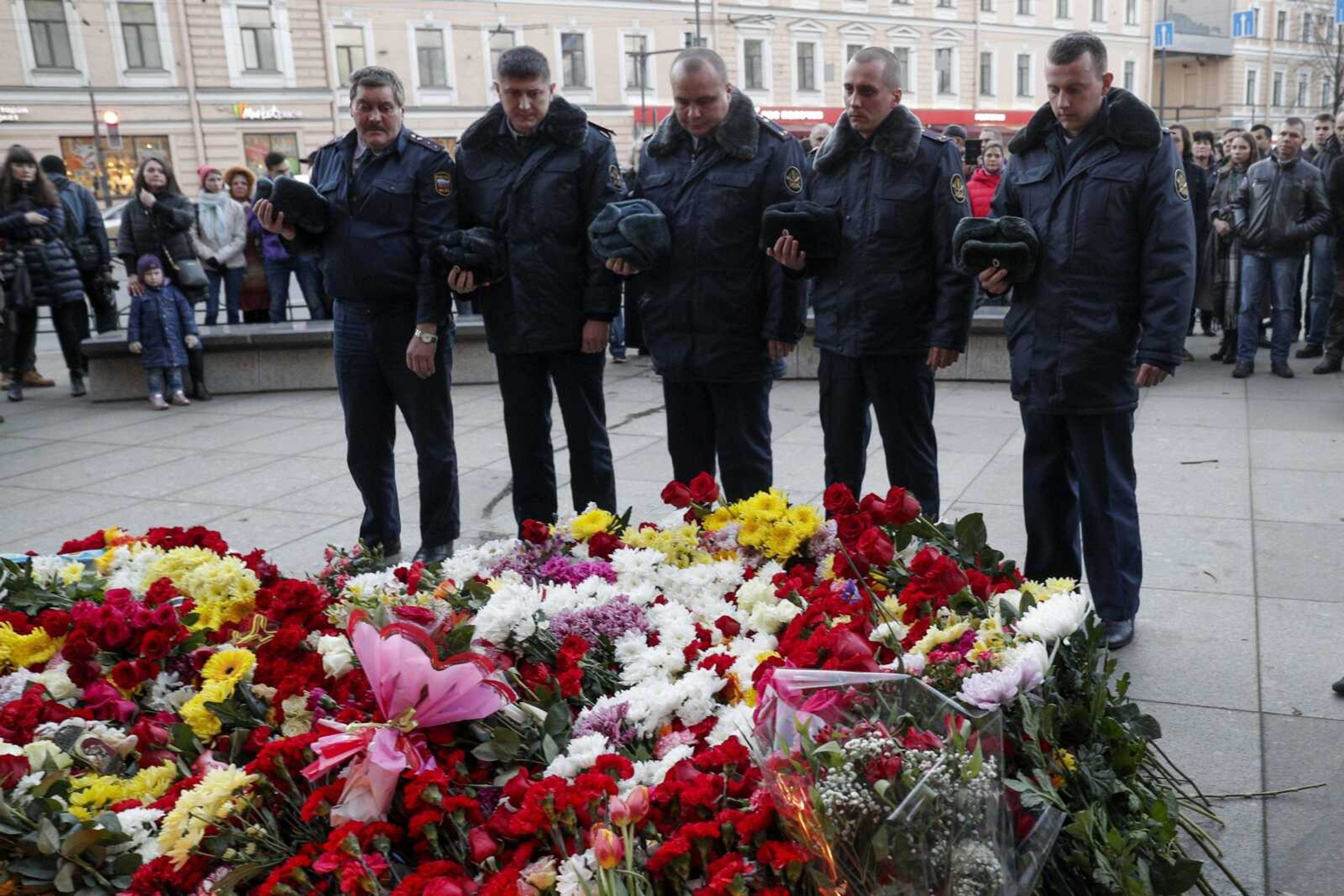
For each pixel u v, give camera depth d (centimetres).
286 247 520
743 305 456
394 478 554
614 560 291
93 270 1023
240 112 3778
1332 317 879
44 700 246
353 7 3903
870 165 442
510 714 218
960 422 766
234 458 746
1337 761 321
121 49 3622
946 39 4856
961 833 168
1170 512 552
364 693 229
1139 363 387
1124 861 195
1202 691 366
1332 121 1017
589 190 477
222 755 226
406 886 176
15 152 932
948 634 230
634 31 4334
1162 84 3775
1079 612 224
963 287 431
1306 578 459
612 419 813
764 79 4512
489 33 4122
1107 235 386
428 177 492
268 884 184
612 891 172
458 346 968
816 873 174
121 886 196
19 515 634
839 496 285
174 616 258
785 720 184
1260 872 272
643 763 209
